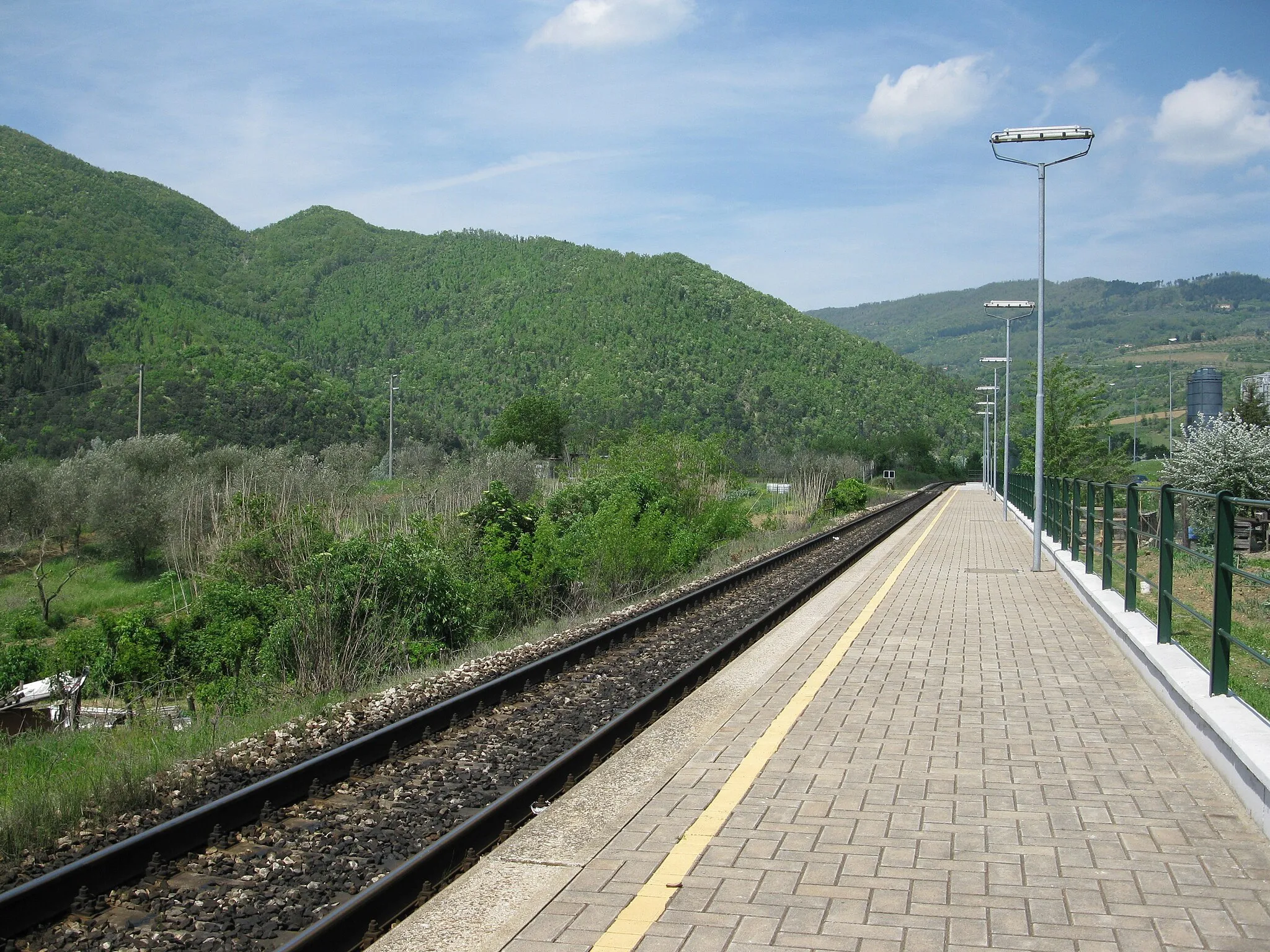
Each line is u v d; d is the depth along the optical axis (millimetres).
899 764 6641
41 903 4910
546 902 4547
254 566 18719
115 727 10859
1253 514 21078
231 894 5141
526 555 18844
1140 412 145750
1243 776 5699
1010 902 4426
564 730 8430
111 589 37906
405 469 71062
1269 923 4176
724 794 6055
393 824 6133
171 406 81625
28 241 195875
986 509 48031
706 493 29938
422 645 14391
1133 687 8898
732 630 13469
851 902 4461
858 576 19156
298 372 102875
